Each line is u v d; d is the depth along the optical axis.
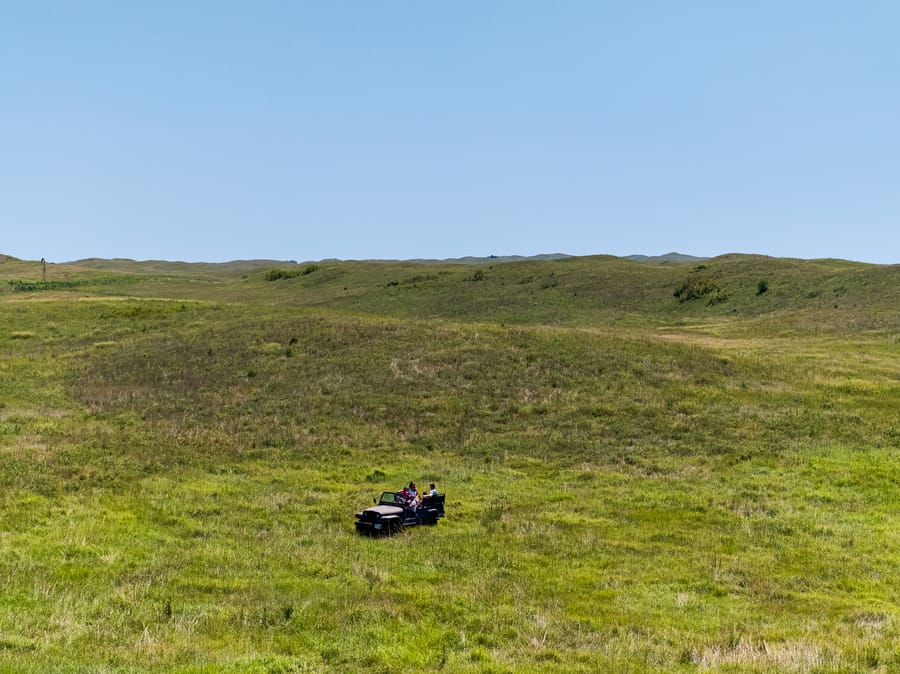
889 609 14.52
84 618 11.98
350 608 13.30
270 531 19.09
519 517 21.44
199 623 12.20
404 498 20.80
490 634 12.38
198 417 34.38
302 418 34.16
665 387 38.72
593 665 10.97
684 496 23.84
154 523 18.98
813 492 24.33
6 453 25.50
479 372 40.78
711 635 12.82
